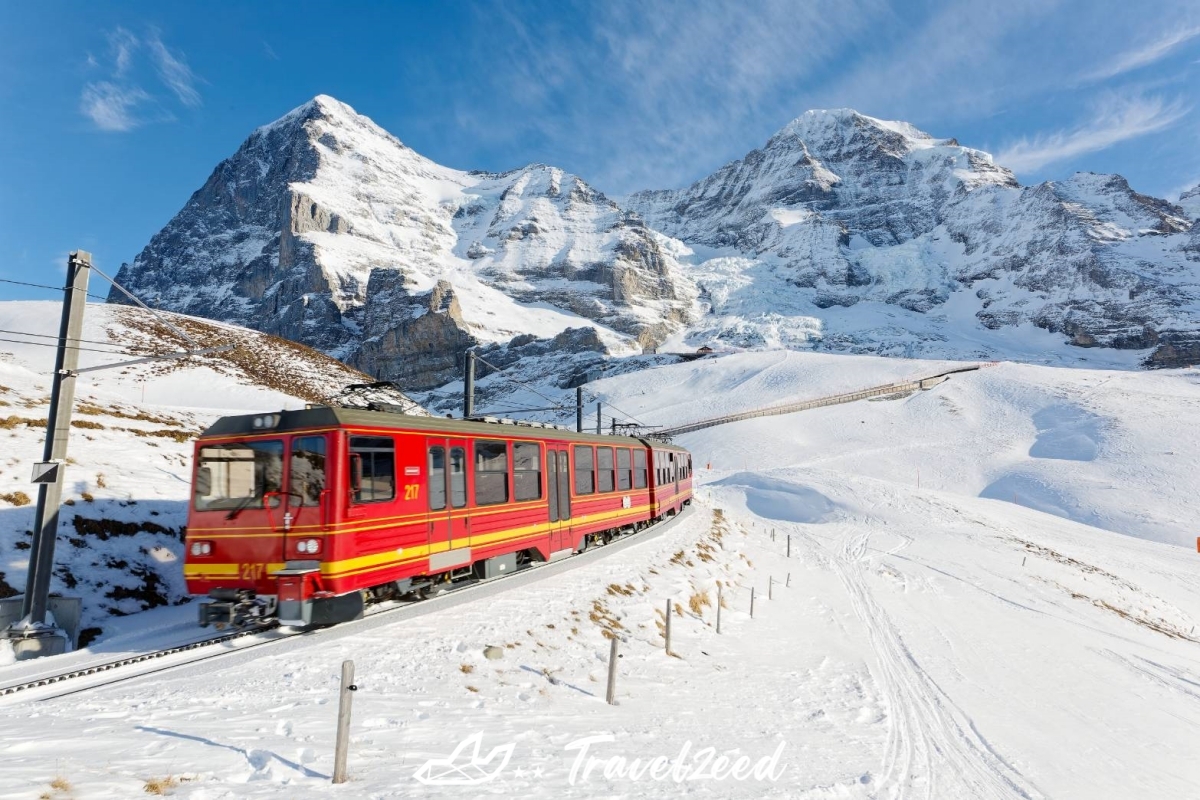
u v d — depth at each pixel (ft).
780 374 558.97
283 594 33.71
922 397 443.32
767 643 65.10
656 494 90.07
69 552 46.60
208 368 145.18
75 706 25.23
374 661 32.89
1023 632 98.63
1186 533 228.84
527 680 35.63
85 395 81.61
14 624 35.78
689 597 65.92
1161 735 62.49
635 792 25.48
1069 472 298.97
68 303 37.04
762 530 169.99
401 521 39.34
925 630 89.15
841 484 237.86
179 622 42.96
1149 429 330.75
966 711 56.39
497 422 52.95
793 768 33.09
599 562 64.18
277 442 36.29
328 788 20.48
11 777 17.66
